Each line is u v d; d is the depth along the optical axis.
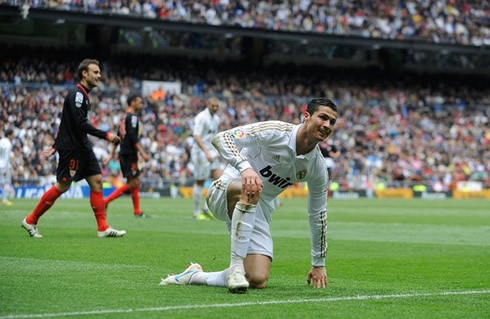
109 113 44.75
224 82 52.66
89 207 26.17
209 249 12.70
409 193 51.12
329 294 7.78
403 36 56.09
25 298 6.98
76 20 44.66
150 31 51.62
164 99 48.28
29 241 13.30
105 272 9.20
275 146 7.78
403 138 54.59
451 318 6.52
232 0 51.38
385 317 6.46
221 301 7.03
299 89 55.06
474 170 54.97
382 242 15.12
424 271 10.30
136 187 21.69
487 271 10.35
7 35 46.84
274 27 52.19
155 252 12.02
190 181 43.03
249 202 7.55
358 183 50.00
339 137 52.53
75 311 6.33
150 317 6.12
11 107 41.28
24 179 38.16
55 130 41.53
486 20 59.12
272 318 6.23
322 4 54.44
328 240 15.53
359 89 57.19
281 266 10.66
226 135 7.68
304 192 47.44
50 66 46.50
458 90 60.34
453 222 22.52
